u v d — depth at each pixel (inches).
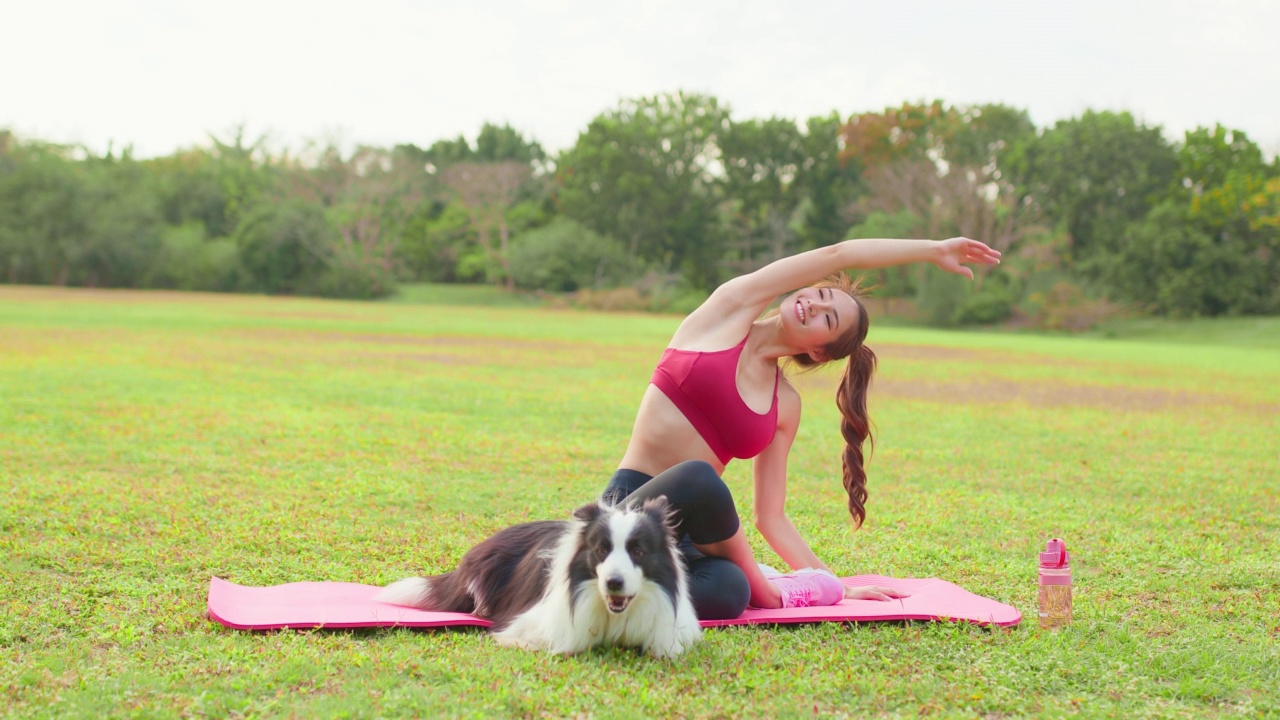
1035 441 473.7
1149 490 349.7
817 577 189.3
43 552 217.2
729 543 172.7
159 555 219.6
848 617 176.9
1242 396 730.2
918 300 2250.2
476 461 371.9
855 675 149.3
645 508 154.6
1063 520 293.3
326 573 212.4
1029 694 145.7
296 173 3043.8
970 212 2385.6
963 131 2689.5
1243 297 2134.6
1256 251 2207.2
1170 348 1542.8
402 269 3051.2
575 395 607.2
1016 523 289.1
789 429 196.2
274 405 508.7
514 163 3048.7
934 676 151.6
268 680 139.6
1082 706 140.9
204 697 132.7
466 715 127.6
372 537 247.9
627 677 143.6
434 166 3540.8
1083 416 585.3
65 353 740.0
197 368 682.2
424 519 272.5
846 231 2746.1
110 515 257.8
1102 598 207.2
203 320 1314.0
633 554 148.6
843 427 204.7
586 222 2947.8
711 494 167.0
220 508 273.0
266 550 230.2
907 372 895.7
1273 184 2143.2
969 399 671.8
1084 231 2508.6
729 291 188.4
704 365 179.3
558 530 172.2
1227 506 322.0
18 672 143.2
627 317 2135.8
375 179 2992.1
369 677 142.7
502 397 584.4
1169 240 2208.4
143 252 2758.4
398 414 495.5
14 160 2815.0
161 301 1931.6
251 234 2753.4
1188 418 585.0
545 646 155.1
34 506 263.1
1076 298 2174.0
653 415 182.7
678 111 2849.4
